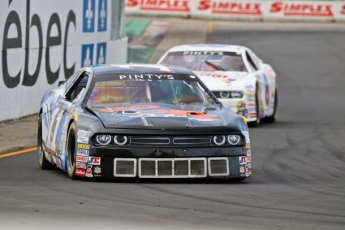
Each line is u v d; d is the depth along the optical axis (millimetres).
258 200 26375
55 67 58031
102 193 26703
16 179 30125
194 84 33250
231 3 182125
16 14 50438
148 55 113688
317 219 23375
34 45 53844
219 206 24984
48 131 33750
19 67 51531
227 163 29172
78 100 31656
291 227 22078
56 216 22609
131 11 181625
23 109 52656
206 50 56438
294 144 45094
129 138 28641
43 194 26328
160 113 30094
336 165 37375
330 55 120062
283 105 73125
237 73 54531
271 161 38062
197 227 21703
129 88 32188
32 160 36656
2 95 49375
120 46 78062
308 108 70562
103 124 28891
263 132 50906
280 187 29672
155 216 23000
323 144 45500
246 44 130250
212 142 29047
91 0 66125
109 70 33250
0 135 44656
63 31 59344
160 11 181500
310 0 181875
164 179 29188
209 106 32031
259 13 182125
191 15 181750
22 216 22516
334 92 85688
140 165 28547
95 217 22609
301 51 123625
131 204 24828
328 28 163375
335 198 27375
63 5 58969
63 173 32094
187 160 28734
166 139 28672
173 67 34625
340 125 56625
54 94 35500
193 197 26469
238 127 29688
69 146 30266
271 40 136625
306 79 96812
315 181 31844
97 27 68562
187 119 29578
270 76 59125
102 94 31734
